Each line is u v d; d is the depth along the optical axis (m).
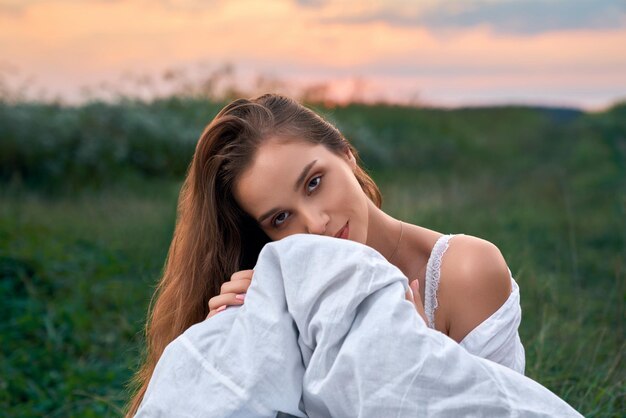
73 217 7.91
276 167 2.22
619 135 20.45
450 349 1.74
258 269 1.97
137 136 12.09
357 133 16.45
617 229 7.76
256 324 1.88
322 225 2.20
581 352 3.63
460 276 2.29
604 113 24.64
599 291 5.37
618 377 3.35
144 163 11.86
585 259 6.60
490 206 9.55
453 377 1.70
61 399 4.00
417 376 1.69
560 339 3.79
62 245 6.49
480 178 14.83
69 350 4.69
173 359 1.95
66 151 11.20
